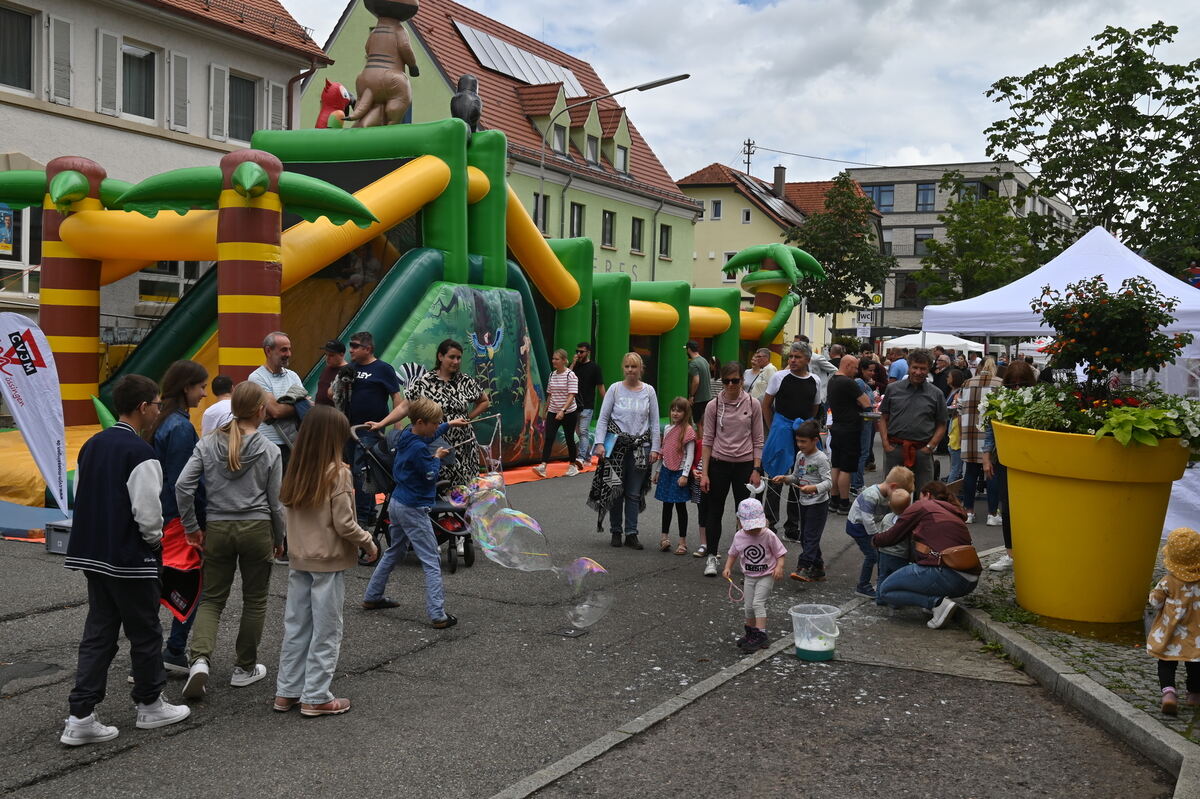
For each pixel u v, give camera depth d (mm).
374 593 7352
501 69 36844
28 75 17734
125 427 4934
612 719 5363
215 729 5090
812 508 8742
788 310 26469
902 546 7637
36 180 12367
